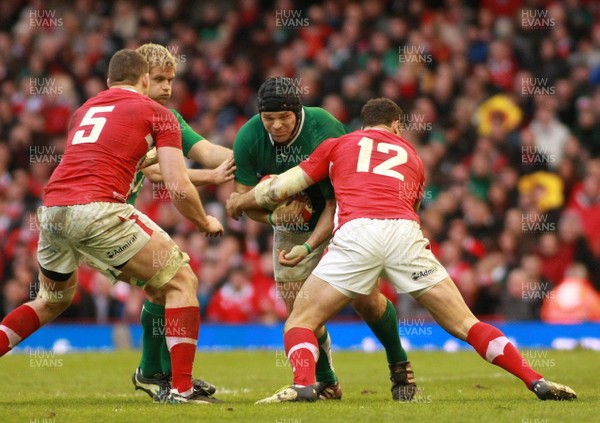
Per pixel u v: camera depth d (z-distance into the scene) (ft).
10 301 182.80
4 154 219.41
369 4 246.06
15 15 256.93
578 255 184.24
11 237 196.85
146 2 255.70
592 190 199.93
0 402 86.28
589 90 228.63
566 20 240.73
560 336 166.09
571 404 75.92
